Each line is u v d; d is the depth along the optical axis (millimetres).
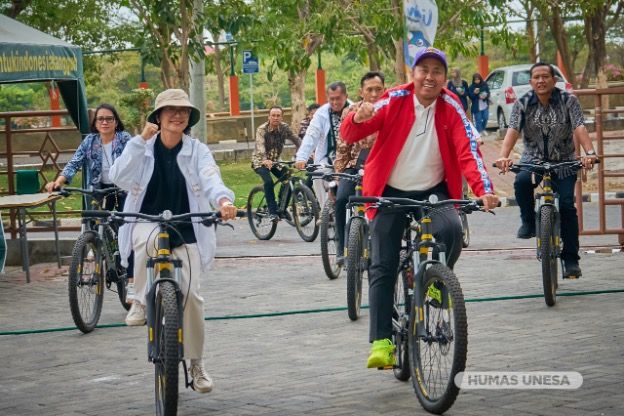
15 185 19391
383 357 8336
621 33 56938
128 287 12406
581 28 47938
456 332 7477
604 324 10930
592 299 12406
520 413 7672
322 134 14828
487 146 34156
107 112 12781
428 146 8406
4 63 15234
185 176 8359
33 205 15172
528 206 12742
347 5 28641
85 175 13539
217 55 57438
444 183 8523
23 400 8859
